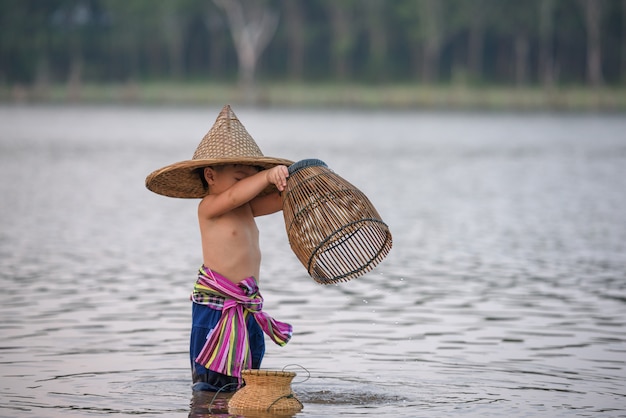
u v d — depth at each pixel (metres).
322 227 18.25
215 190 19.44
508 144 106.06
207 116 169.12
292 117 169.00
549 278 30.88
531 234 40.75
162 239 38.78
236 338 18.86
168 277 30.70
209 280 19.02
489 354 21.67
